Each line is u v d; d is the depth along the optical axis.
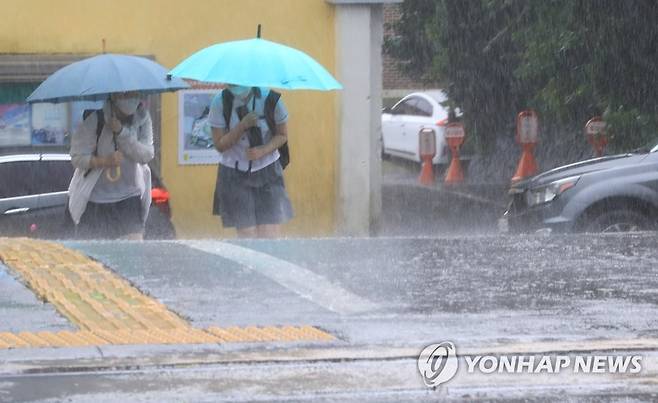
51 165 34.94
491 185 70.50
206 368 12.82
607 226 35.34
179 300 15.92
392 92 100.56
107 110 28.02
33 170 34.72
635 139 54.50
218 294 16.27
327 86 29.41
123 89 28.22
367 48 43.28
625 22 53.09
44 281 16.92
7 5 41.19
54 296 16.00
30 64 41.28
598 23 53.53
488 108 71.75
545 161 67.69
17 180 34.66
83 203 28.06
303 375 12.68
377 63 43.59
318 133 43.41
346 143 43.47
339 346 13.69
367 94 43.47
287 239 21.02
